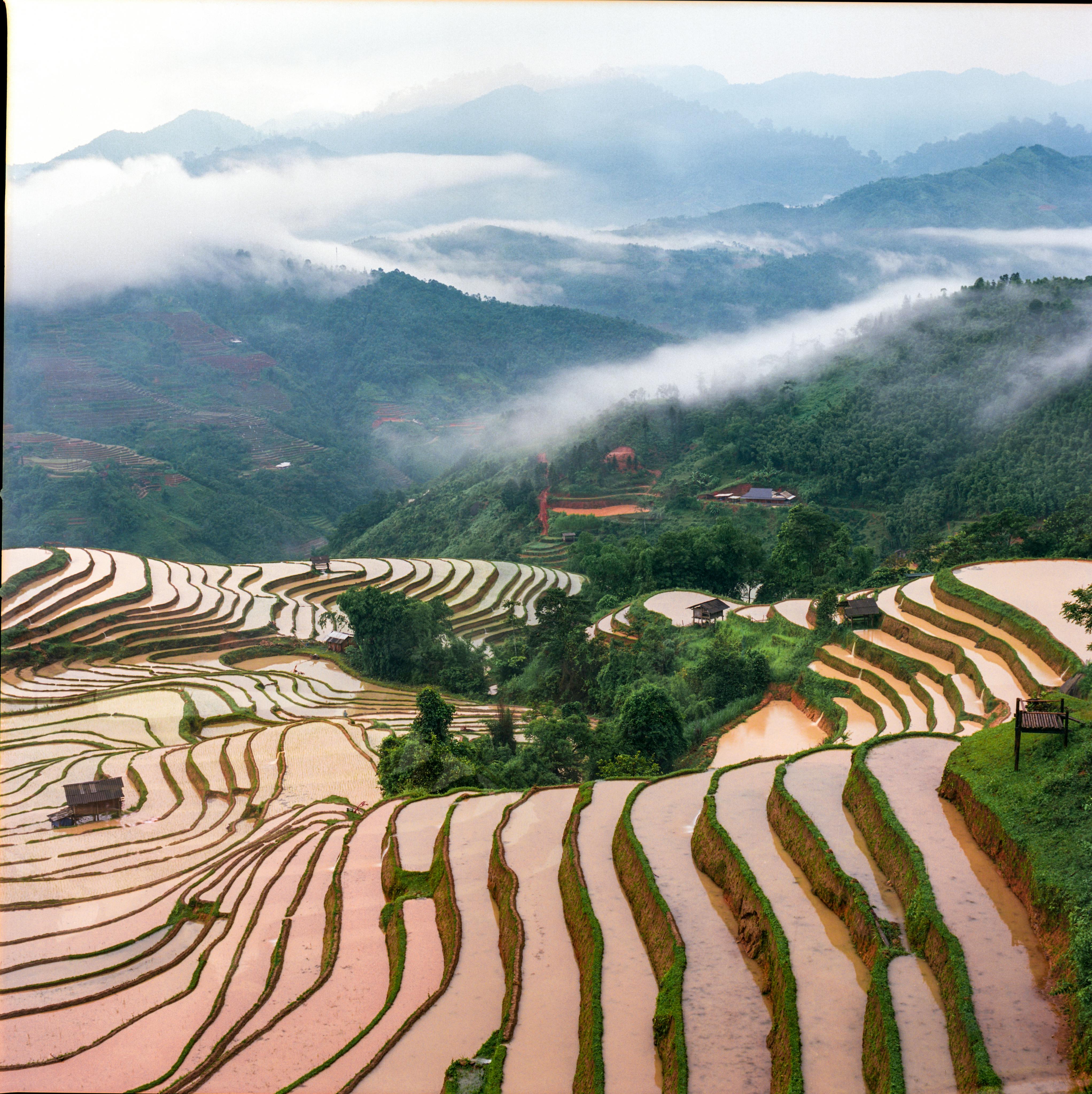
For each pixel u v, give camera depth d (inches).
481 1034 809.5
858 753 1067.3
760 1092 639.1
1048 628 1701.5
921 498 4613.7
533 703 2549.2
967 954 686.5
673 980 773.3
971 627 1887.3
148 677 2810.0
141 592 3472.0
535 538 5462.6
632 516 5413.4
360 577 4387.3
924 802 937.5
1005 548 2847.0
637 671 2407.7
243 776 1951.3
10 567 3479.3
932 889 773.9
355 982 997.2
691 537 3540.8
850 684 1969.7
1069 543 2736.2
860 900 796.6
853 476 5157.5
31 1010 1085.1
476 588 4207.7
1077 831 766.5
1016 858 783.7
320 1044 874.1
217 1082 814.5
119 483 7071.9
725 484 5551.2
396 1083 741.9
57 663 2915.8
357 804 1748.3
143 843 1664.6
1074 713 959.0
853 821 971.3
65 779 2009.1
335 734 2217.0
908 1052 607.8
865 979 728.3
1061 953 665.6
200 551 6865.2
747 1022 717.9
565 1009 809.5
